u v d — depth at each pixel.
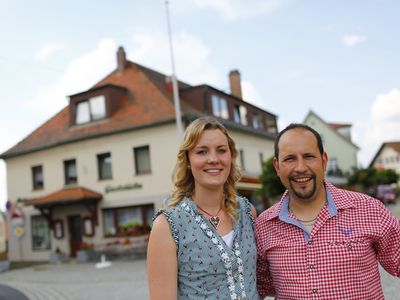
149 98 22.09
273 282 2.79
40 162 23.97
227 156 2.63
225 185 2.73
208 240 2.46
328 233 2.55
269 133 28.41
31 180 24.30
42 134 24.64
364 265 2.53
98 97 22.58
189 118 19.86
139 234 20.20
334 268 2.51
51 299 10.50
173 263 2.43
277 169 2.80
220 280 2.43
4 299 11.21
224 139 2.65
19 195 24.67
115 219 21.06
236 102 25.88
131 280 12.56
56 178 23.27
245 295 2.47
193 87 23.05
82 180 22.22
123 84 23.92
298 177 2.62
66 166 23.16
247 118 26.84
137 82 23.58
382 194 42.44
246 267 2.55
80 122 23.05
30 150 23.89
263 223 2.81
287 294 2.63
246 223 2.71
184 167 2.71
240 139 24.84
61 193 21.98
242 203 2.82
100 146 21.81
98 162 21.94
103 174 21.88
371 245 2.58
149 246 2.45
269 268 2.80
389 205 40.38
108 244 20.75
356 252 2.50
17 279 15.76
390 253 2.62
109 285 12.02
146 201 20.25
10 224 25.05
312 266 2.55
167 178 19.92
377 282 2.60
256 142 26.64
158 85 23.61
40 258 23.56
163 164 20.03
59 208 22.89
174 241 2.44
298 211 2.70
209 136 2.60
